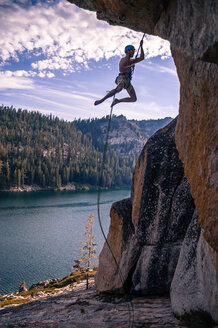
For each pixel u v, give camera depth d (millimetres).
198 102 3848
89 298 11445
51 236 82625
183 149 4570
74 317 8938
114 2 4055
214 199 3537
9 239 77938
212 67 3332
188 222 9016
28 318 10414
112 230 11523
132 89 5465
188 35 3314
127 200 11805
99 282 11648
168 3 3771
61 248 71250
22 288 41875
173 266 8977
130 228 10891
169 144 9508
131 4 3977
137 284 9539
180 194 9094
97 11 4578
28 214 113750
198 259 6238
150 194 9461
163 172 9312
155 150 9547
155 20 4219
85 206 137500
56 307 11445
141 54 5262
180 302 6371
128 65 5320
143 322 6625
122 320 7211
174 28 3701
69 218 108375
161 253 9219
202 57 3129
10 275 52125
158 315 6969
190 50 3367
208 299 5402
